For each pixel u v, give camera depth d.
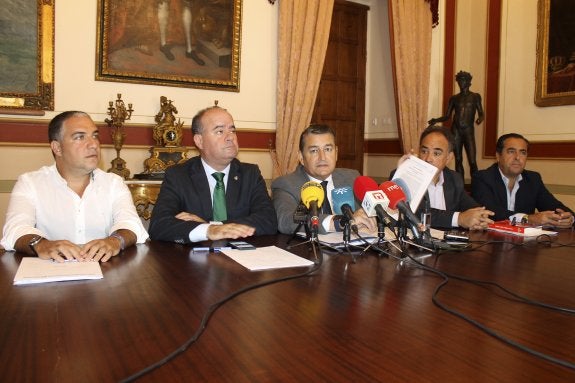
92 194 2.13
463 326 0.95
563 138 4.68
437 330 0.93
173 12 4.59
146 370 0.72
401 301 1.12
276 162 5.18
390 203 1.77
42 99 4.07
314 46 5.13
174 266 1.45
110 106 4.19
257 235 2.09
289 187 2.34
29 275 1.28
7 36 3.92
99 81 4.34
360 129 6.16
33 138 4.10
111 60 4.35
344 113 6.03
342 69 5.98
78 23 4.21
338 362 0.77
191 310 1.02
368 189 1.77
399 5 5.41
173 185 2.28
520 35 5.05
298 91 5.10
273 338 0.87
